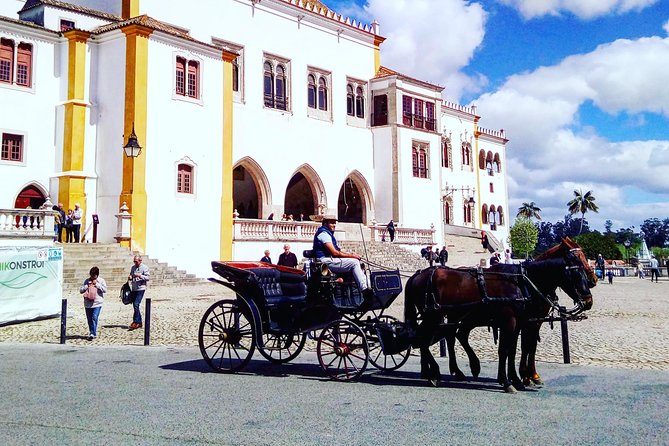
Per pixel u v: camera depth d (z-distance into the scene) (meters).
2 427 6.39
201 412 7.02
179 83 30.84
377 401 7.57
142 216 28.39
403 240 41.72
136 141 24.86
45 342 13.55
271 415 6.87
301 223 35.25
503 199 69.25
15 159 28.48
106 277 24.11
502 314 8.16
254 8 38.25
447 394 7.98
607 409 7.12
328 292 9.23
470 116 63.66
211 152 31.89
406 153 45.28
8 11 33.00
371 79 45.97
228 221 32.09
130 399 7.71
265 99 38.78
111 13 33.53
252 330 9.49
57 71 29.97
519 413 6.93
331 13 43.81
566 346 10.51
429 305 8.56
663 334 13.95
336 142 42.94
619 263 61.09
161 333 14.54
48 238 18.95
